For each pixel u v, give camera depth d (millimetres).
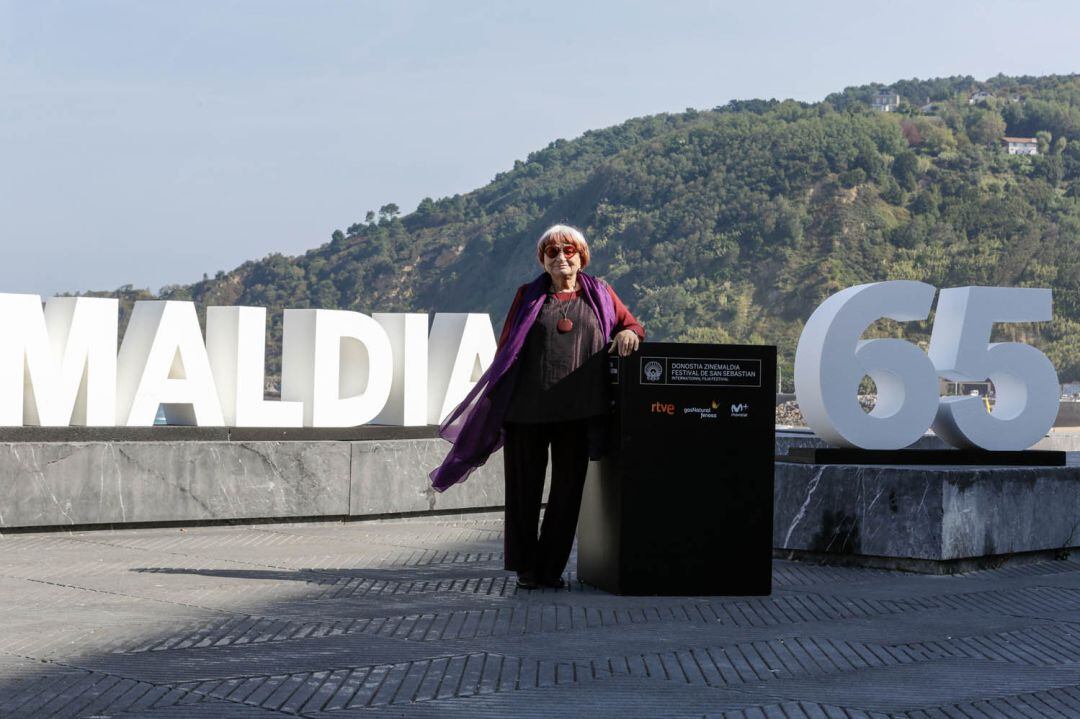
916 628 5902
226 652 4871
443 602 6324
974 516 8141
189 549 8281
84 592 6352
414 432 11297
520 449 6891
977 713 4242
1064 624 6102
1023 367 9430
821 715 4133
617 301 7031
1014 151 199500
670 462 6801
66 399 9320
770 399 6898
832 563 8453
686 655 5074
